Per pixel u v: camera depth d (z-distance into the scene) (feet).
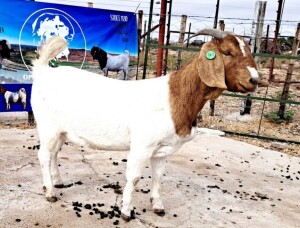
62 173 17.74
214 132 28.76
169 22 35.37
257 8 35.04
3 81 24.34
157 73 32.42
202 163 21.40
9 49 24.27
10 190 15.25
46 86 14.25
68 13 26.43
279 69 68.44
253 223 14.71
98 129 13.64
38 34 25.31
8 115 27.91
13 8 24.14
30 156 19.49
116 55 29.25
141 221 13.83
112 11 28.30
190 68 12.91
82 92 13.79
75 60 27.27
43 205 14.30
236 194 17.51
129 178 13.46
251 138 29.09
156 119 12.85
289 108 40.73
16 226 12.66
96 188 16.37
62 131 14.61
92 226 13.11
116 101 13.41
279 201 17.26
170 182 17.94
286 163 23.29
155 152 13.46
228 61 12.24
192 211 15.14
